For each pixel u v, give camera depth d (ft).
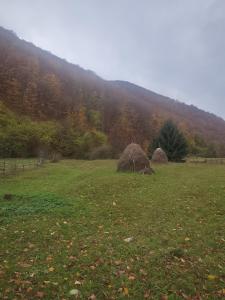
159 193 56.80
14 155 204.03
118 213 43.70
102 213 43.57
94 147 222.89
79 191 59.26
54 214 42.22
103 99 390.21
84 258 27.14
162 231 35.12
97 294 21.44
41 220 39.32
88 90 402.11
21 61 355.97
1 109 251.39
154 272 24.61
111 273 24.39
